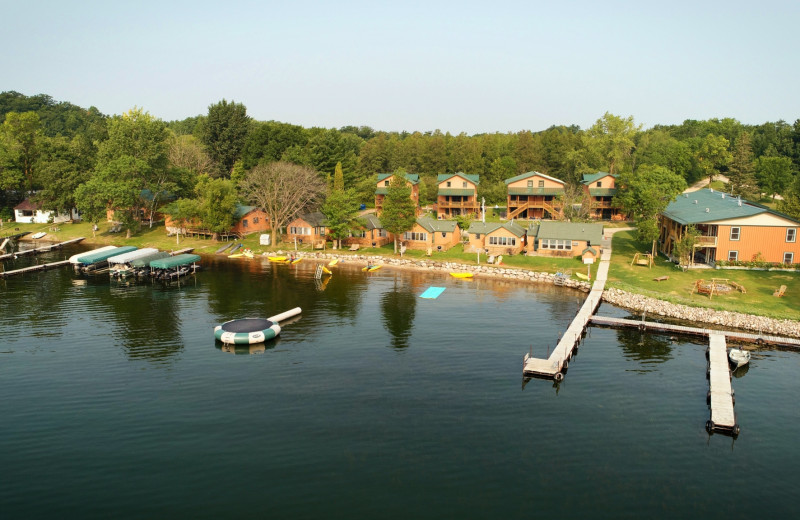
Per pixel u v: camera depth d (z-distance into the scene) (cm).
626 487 2978
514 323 5747
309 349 5028
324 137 13500
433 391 4138
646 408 3900
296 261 9062
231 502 2831
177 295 6938
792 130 17050
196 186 11138
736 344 5206
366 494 2892
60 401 3969
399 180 9069
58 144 12669
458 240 10006
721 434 3553
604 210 11994
